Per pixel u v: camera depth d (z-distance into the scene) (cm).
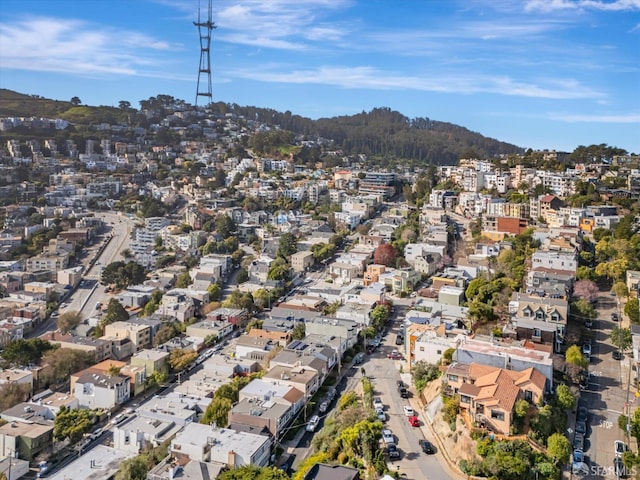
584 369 13200
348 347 17162
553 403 11481
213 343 19138
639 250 19662
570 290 17625
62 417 13950
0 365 17475
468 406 11188
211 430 12238
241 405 13312
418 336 15100
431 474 10406
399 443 11519
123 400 15525
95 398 15312
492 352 12494
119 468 11606
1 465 12294
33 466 12862
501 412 10594
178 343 18388
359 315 18750
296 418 13462
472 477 10012
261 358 17012
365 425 11262
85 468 11794
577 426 11550
